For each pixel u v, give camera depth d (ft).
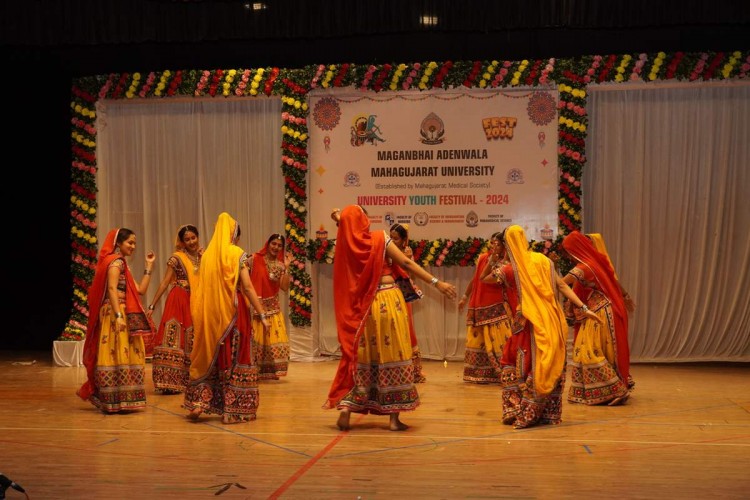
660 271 29.19
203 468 14.44
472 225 29.45
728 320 28.89
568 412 19.65
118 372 19.63
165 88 30.12
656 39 28.94
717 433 17.22
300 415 19.35
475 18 27.96
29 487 13.33
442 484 13.35
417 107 29.55
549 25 27.66
